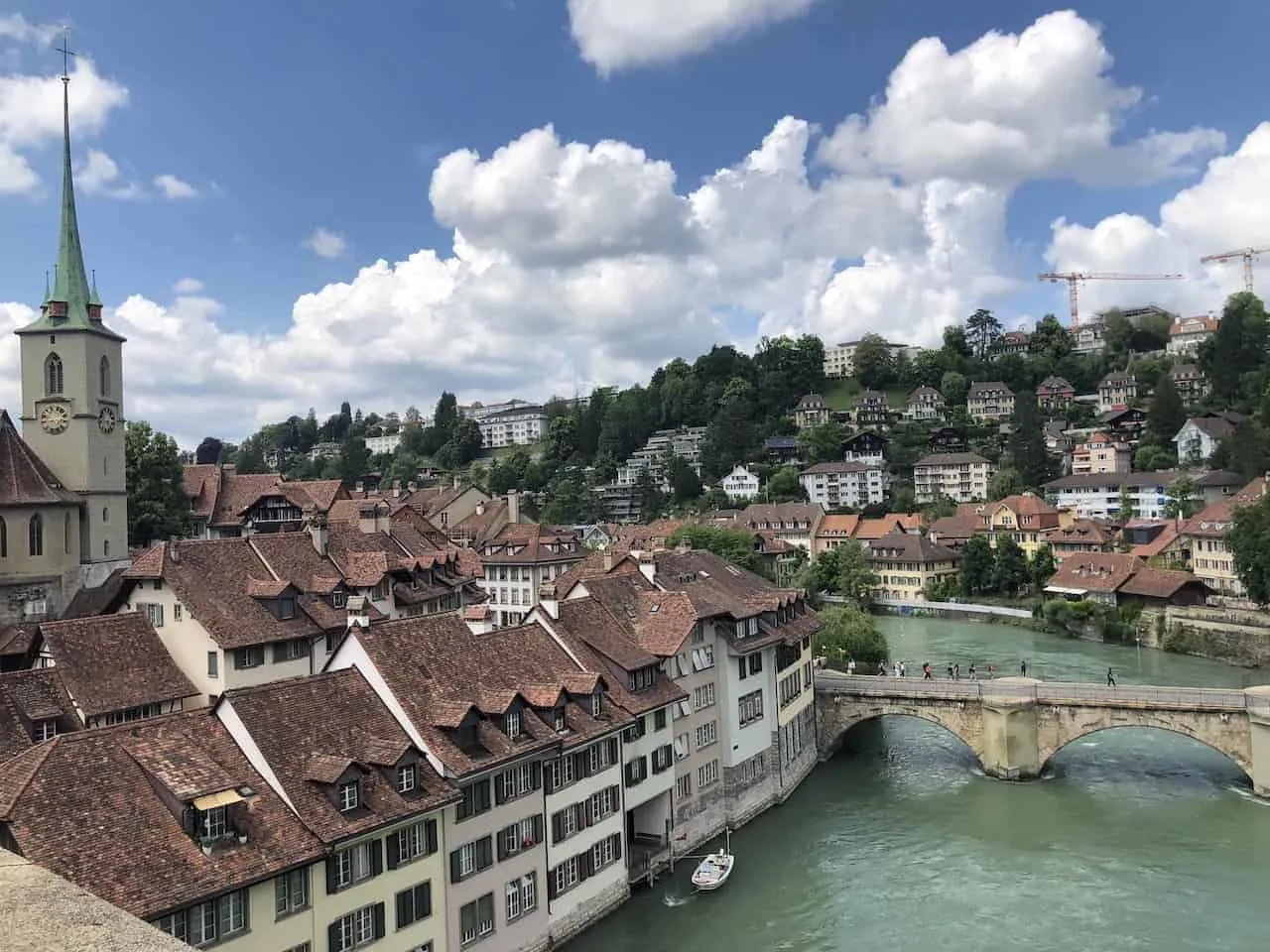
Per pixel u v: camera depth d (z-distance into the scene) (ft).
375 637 154.61
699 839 207.41
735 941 165.48
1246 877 186.91
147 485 344.08
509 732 153.48
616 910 176.65
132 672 169.89
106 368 266.98
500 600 421.59
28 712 147.95
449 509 497.87
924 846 206.69
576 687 171.83
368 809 127.54
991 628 467.11
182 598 179.83
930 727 310.04
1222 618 391.45
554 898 160.56
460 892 140.97
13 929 25.04
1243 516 401.49
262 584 193.06
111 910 26.91
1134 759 264.52
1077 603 442.50
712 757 215.92
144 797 112.98
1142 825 214.90
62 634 165.17
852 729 306.35
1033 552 580.71
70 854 102.89
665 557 251.19
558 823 162.40
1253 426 623.36
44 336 257.96
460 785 140.67
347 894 123.85
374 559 230.27
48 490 242.17
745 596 248.73
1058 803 230.68
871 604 548.31
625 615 208.13
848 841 210.79
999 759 250.16
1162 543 533.55
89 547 257.96
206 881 107.96
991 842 207.62
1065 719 247.70
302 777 125.49
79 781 110.32
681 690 199.82
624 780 182.29
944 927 169.78
